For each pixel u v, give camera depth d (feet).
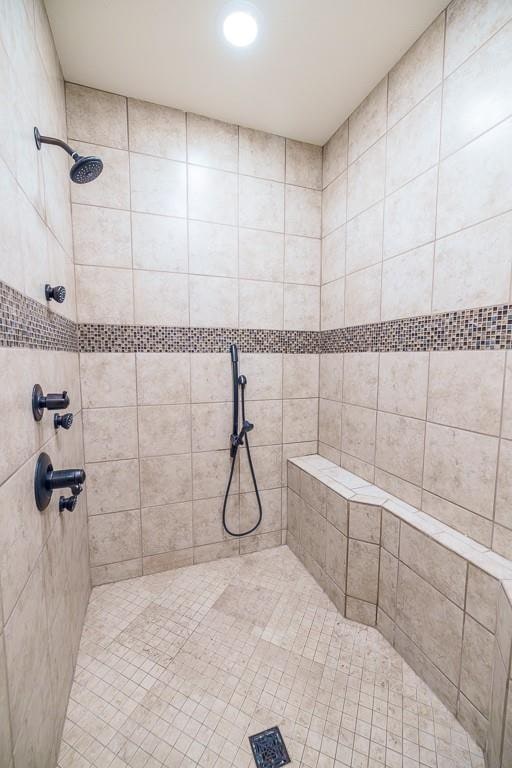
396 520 4.30
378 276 5.08
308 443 6.89
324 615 5.01
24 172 2.81
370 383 5.32
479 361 3.58
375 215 5.10
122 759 3.21
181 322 5.73
